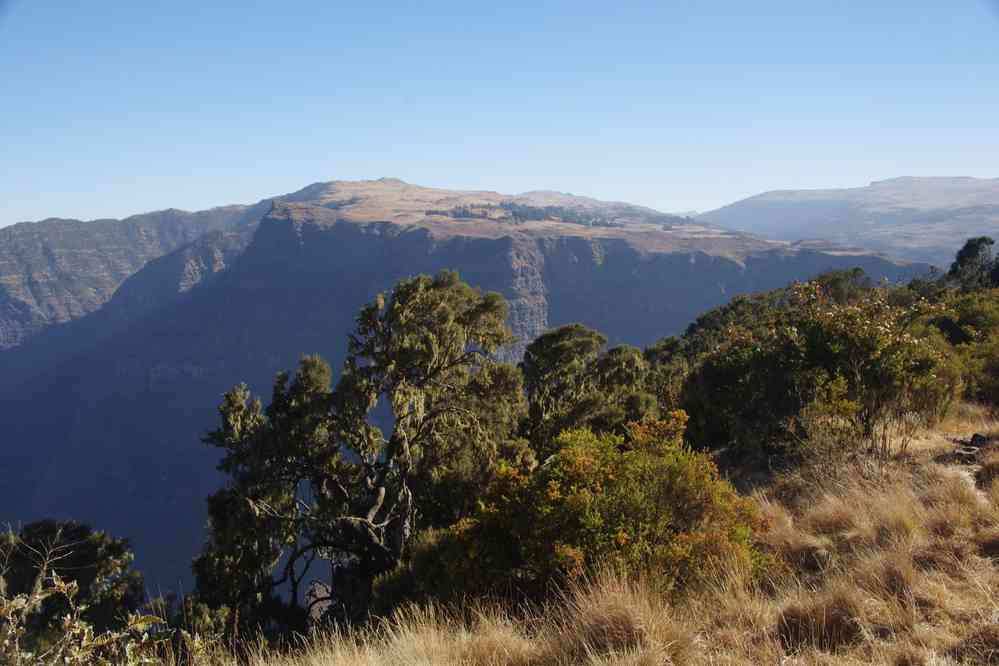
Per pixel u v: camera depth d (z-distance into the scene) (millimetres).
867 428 8859
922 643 3549
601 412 23281
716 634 4121
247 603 17109
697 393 13719
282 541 19234
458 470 19500
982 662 3281
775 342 10836
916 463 7758
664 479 5992
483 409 20969
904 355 9031
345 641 4980
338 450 21094
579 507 5844
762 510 6852
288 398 21062
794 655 3676
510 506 6473
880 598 4082
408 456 19859
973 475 6934
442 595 6367
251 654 4879
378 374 20328
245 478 19688
